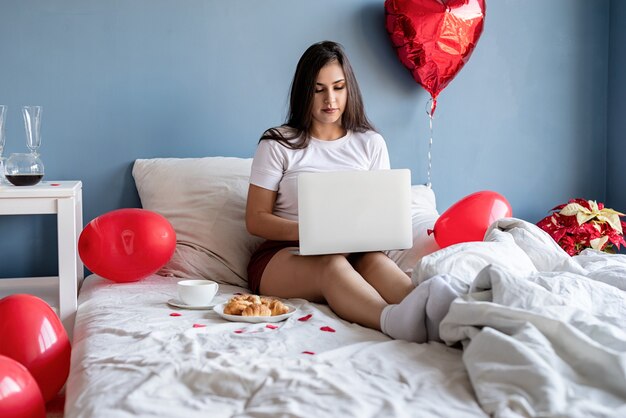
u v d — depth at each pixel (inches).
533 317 50.1
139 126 104.9
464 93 116.6
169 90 105.5
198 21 105.7
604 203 124.0
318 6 109.5
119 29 103.4
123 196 104.8
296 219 87.9
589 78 121.9
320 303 79.3
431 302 58.4
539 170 120.8
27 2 100.6
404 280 73.3
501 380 45.4
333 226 74.3
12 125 101.3
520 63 118.8
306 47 109.5
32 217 102.6
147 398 46.6
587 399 43.3
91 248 84.2
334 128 91.7
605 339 49.0
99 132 103.8
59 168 103.1
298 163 88.5
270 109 108.9
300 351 57.5
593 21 121.4
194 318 69.6
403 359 53.3
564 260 73.5
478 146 117.6
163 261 86.7
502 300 54.2
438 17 103.9
